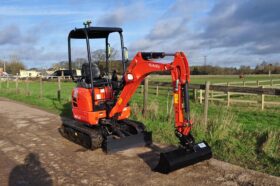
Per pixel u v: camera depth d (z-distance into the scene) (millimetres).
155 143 8383
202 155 6543
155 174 6359
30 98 19531
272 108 15461
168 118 10523
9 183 6168
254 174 6215
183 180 6023
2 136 9891
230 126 8867
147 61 6930
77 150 8117
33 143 8930
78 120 8539
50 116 13117
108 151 7625
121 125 8445
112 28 8172
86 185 6004
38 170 6820
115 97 8070
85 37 8477
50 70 73125
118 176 6352
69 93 23656
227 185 5770
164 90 24281
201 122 9070
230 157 7145
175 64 6176
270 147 7387
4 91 25172
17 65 87438
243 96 20688
